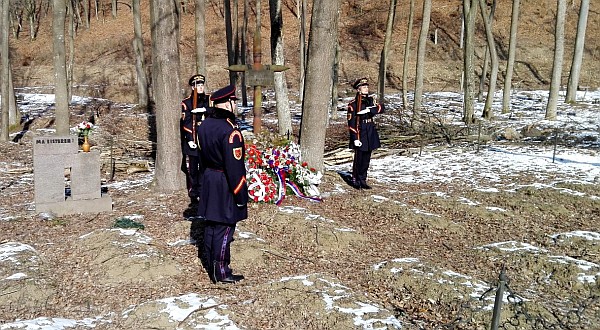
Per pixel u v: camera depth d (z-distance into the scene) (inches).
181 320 189.6
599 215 323.0
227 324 185.9
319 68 382.6
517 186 379.6
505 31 1637.6
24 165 566.9
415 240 288.5
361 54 1565.0
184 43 1616.6
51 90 1295.5
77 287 226.5
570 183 374.6
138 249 253.4
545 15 1701.5
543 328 186.2
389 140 612.1
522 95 1218.0
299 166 350.0
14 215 341.1
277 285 216.1
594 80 1384.1
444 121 783.1
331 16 374.3
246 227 289.3
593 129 668.7
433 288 217.0
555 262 241.0
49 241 281.9
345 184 395.2
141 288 223.3
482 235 296.2
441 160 498.0
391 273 233.5
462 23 1526.8
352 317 191.0
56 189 330.6
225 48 1584.6
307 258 257.0
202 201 222.7
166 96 367.6
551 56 1518.2
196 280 229.8
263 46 1614.2
